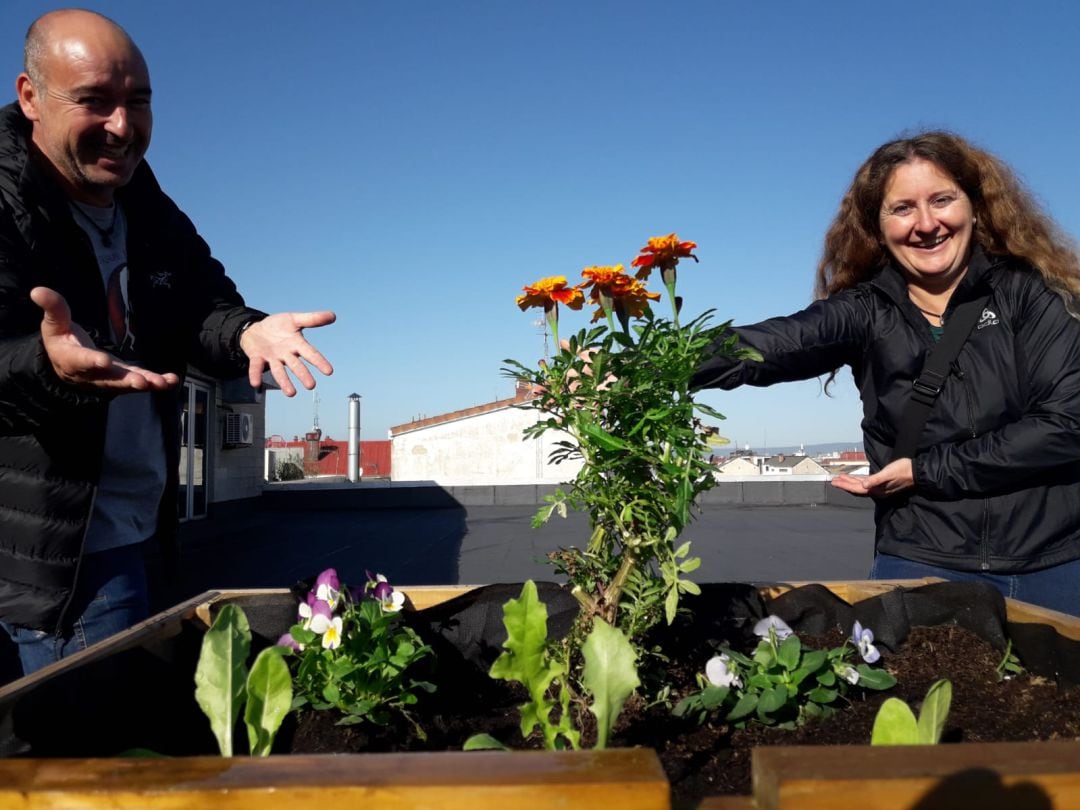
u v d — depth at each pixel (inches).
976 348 69.9
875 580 73.2
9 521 64.4
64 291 66.7
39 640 66.4
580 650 48.8
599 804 22.5
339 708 49.8
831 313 76.0
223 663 34.1
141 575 75.5
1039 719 48.8
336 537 392.2
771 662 49.9
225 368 76.5
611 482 47.6
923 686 54.8
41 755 39.8
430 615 59.5
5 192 62.9
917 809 23.1
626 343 46.7
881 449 78.2
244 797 22.5
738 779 41.3
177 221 82.5
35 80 63.7
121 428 72.2
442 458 1007.0
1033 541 68.5
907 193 70.3
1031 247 67.6
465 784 22.6
